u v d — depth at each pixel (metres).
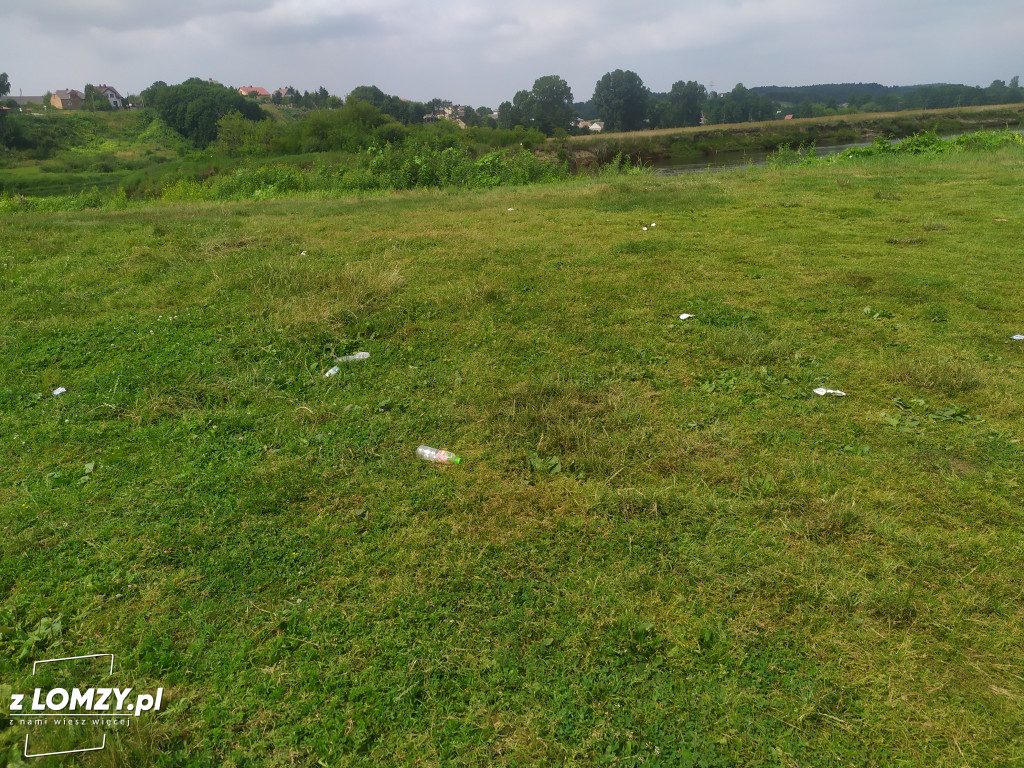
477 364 5.05
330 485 3.61
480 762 2.20
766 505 3.37
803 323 5.78
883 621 2.72
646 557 3.07
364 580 2.94
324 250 8.32
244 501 3.46
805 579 2.92
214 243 8.48
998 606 2.78
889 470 3.70
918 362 4.88
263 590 2.90
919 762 2.19
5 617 2.74
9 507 3.42
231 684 2.47
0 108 76.50
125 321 5.96
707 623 2.71
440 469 3.76
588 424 4.11
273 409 4.45
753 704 2.38
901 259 7.51
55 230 9.66
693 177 15.05
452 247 8.44
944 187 12.09
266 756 2.23
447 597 2.85
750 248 8.20
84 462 3.87
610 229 9.48
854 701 2.40
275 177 18.64
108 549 3.12
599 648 2.61
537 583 2.93
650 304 6.28
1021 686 2.45
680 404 4.45
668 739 2.27
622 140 45.44
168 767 2.20
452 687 2.45
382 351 5.31
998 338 5.39
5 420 4.35
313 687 2.45
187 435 4.13
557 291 6.61
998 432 4.04
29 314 6.20
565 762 2.19
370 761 2.21
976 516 3.33
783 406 4.40
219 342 5.46
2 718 2.35
